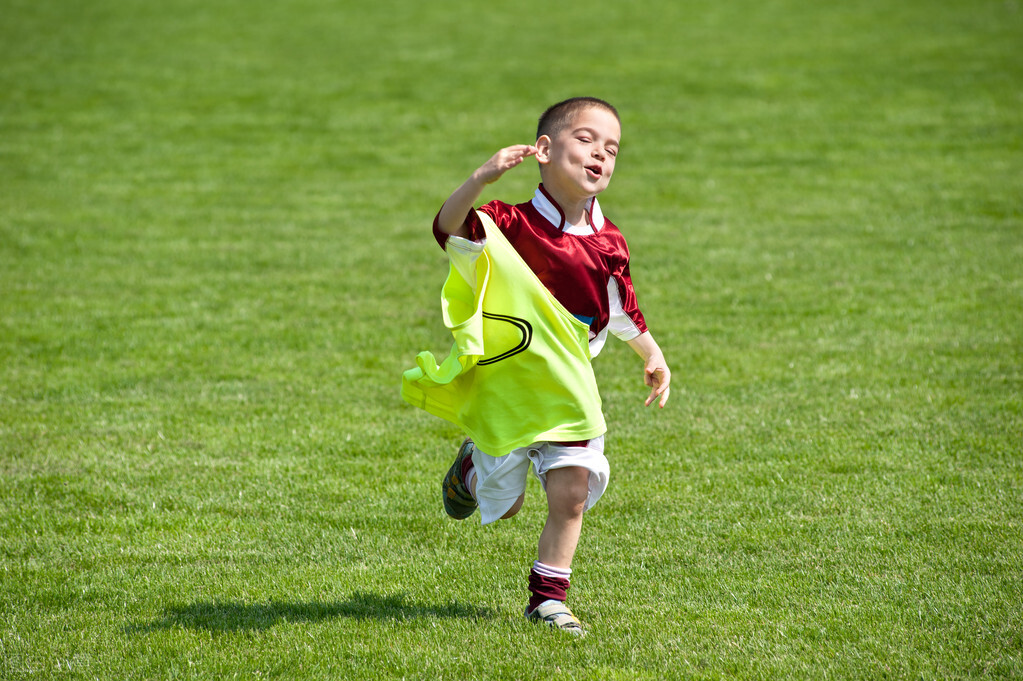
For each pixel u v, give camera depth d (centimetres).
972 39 7875
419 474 1834
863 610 1291
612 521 1616
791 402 2200
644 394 2289
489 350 1236
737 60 7594
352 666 1162
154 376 2425
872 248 3716
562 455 1228
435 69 7569
